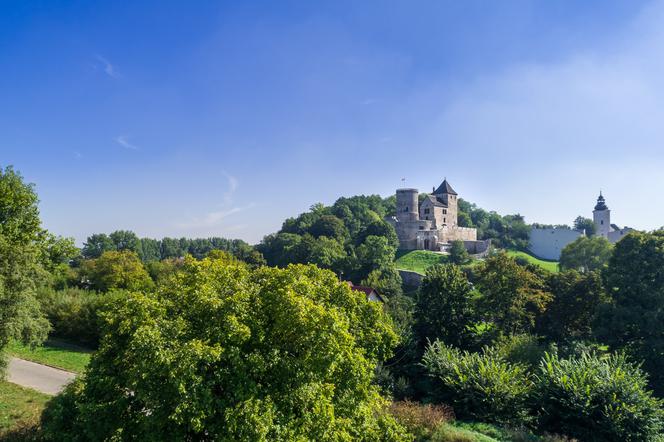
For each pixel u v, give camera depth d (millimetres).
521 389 25094
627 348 36094
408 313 42344
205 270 15672
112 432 11570
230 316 11977
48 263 34125
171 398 10617
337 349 12156
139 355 10664
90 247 129750
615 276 39344
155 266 82625
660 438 22875
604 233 130125
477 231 150625
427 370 31516
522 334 37844
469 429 23062
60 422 13539
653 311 35094
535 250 133625
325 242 104562
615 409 22672
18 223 31375
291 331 12492
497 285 43156
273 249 126188
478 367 26719
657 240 38094
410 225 124875
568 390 24062
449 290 38281
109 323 13133
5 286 22906
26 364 33531
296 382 12016
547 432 23469
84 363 35469
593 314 41906
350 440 14211
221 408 10922
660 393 32750
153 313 12461
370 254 83500
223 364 11711
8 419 19703
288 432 11156
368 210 159375
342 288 17719
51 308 45000
